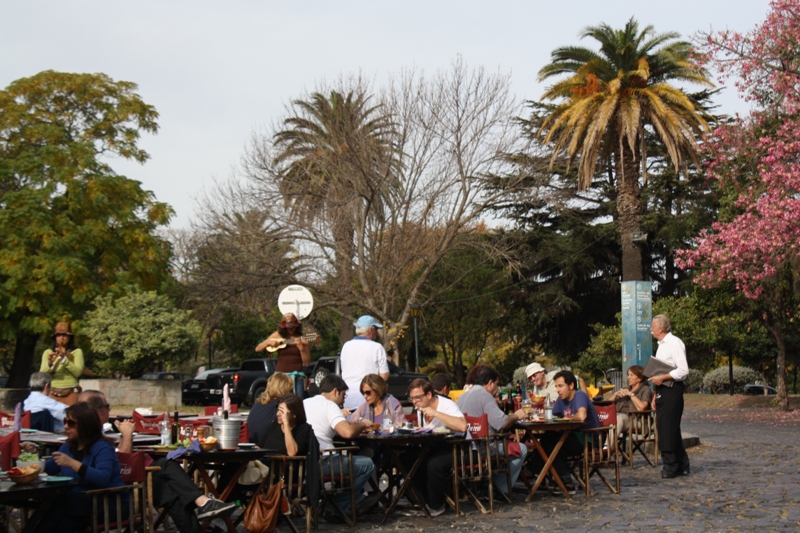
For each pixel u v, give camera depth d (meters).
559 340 50.66
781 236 26.17
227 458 7.75
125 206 40.22
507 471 10.17
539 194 33.81
